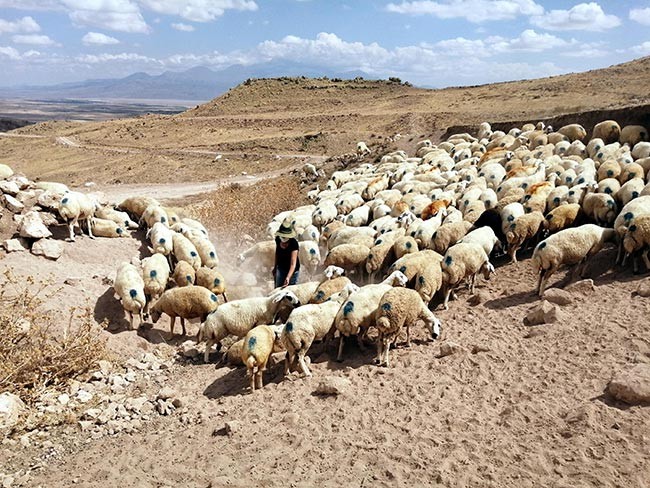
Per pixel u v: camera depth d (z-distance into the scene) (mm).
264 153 32406
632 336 4727
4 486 3770
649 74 34875
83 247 7980
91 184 27484
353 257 7633
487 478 3377
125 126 48875
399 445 3811
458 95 43094
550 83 39438
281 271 6707
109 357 5746
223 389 5152
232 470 3744
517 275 7016
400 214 9719
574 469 3320
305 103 51312
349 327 5238
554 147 12383
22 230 7301
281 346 5328
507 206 8133
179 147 37531
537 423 3826
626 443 3449
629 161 9477
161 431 4477
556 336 5027
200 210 13062
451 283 6266
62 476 3879
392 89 54094
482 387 4441
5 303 5629
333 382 4645
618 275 6203
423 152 17375
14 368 4914
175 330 6695
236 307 5828
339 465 3691
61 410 4785
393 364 5094
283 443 4023
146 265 7188
